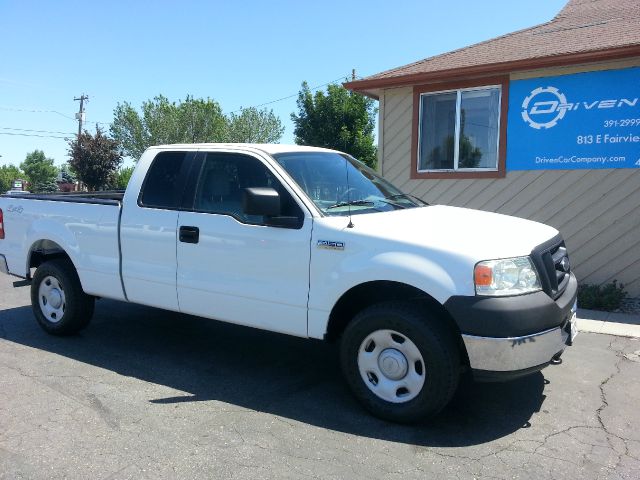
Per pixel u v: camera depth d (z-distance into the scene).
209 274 4.66
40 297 5.93
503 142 8.74
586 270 8.22
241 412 4.07
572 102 8.12
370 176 5.34
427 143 9.66
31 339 5.79
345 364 4.06
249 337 5.92
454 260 3.64
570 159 8.22
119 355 5.31
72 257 5.55
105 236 5.31
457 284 3.60
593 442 3.65
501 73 8.55
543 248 4.01
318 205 4.33
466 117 9.18
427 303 3.88
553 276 3.97
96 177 37.03
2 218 6.27
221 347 5.59
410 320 3.72
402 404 3.85
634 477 3.23
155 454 3.44
